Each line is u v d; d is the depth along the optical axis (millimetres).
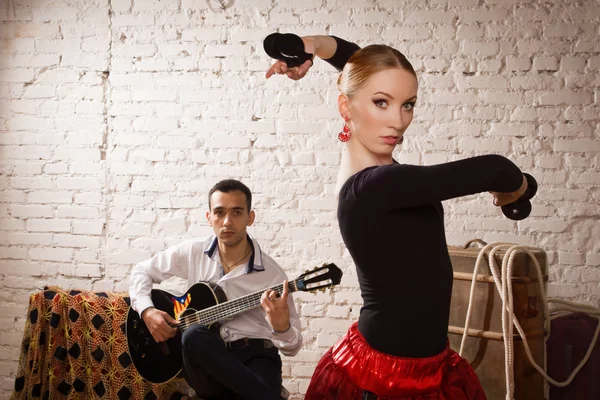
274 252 3443
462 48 3328
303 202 3430
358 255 1272
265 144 3447
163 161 3510
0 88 3611
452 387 1309
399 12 3355
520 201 1296
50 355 2975
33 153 3594
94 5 3545
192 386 2531
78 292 3041
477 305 2582
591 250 3271
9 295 3594
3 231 3607
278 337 2455
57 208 3576
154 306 2777
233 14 3459
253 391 2342
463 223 3340
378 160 1343
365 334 1310
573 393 2746
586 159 3273
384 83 1274
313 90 3426
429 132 3355
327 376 1352
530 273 2537
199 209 3490
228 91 3469
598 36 3256
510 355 2406
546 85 3291
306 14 3408
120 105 3533
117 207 3541
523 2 3291
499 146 3320
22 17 3594
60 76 3576
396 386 1265
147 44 3514
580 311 2947
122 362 2896
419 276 1254
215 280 2811
